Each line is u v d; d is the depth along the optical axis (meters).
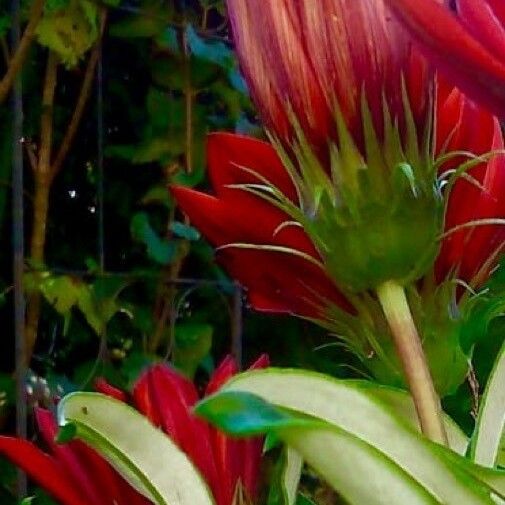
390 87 0.21
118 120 0.76
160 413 0.23
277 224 0.23
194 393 0.23
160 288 0.72
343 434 0.20
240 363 0.73
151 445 0.22
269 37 0.22
